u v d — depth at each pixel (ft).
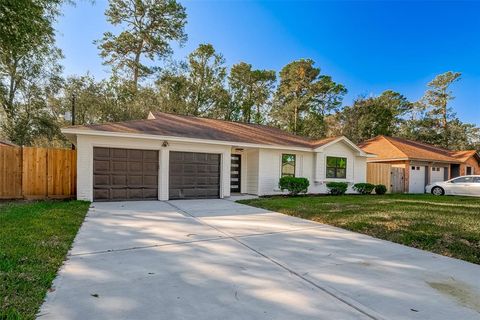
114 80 90.94
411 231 20.21
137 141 36.81
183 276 11.96
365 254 15.80
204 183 41.50
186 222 23.62
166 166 38.47
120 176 36.22
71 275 11.76
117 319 8.38
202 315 8.75
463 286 11.57
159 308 9.13
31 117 70.90
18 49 35.63
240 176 49.70
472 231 19.93
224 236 19.19
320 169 52.11
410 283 11.78
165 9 95.50
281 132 62.49
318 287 11.16
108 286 10.75
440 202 39.58
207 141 40.45
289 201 37.63
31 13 32.81
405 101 128.47
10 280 10.66
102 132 34.37
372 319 8.79
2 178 33.91
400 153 67.05
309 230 21.50
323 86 121.90
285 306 9.50
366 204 34.63
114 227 20.98
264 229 21.58
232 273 12.46
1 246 14.60
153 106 89.56
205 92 107.55
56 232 18.06
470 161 79.56
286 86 128.06
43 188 35.63
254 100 128.47
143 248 15.97
